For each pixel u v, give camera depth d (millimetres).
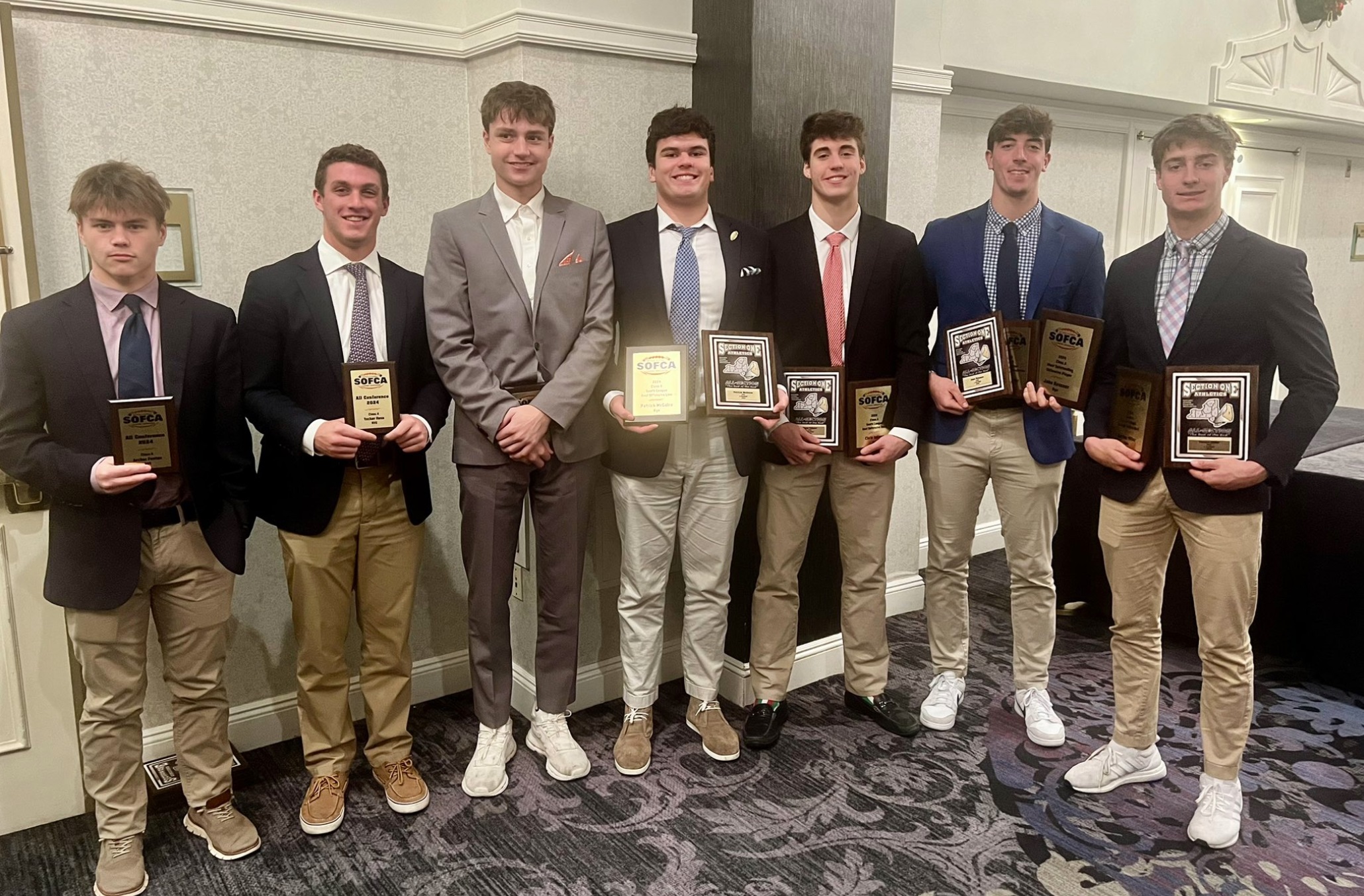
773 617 2584
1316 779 2410
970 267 2430
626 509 2396
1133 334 2131
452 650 2898
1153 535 2166
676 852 2109
